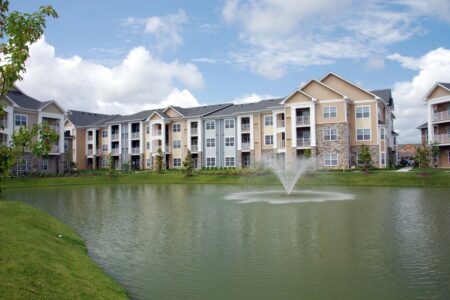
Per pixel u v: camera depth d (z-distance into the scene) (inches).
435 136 1820.9
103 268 420.5
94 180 1946.4
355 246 490.9
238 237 558.9
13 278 285.6
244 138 2315.5
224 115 2325.3
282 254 461.4
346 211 786.2
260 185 1579.7
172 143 2571.4
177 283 370.6
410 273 382.3
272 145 2169.0
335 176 1587.1
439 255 442.3
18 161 294.7
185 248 501.7
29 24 276.2
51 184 1812.3
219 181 1774.1
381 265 409.4
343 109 1878.7
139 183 1872.5
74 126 2982.3
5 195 1279.5
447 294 327.6
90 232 614.5
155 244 527.2
